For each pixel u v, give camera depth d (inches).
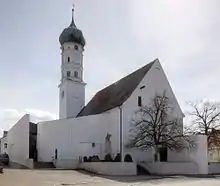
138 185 853.2
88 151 1581.0
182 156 1507.1
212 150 1850.4
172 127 1523.1
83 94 2143.2
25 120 1803.6
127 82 1780.3
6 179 890.1
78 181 940.6
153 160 1520.7
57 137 1739.7
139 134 1470.2
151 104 1625.2
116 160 1445.6
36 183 845.8
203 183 923.4
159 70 1718.8
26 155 1752.0
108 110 1619.1
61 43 2164.1
